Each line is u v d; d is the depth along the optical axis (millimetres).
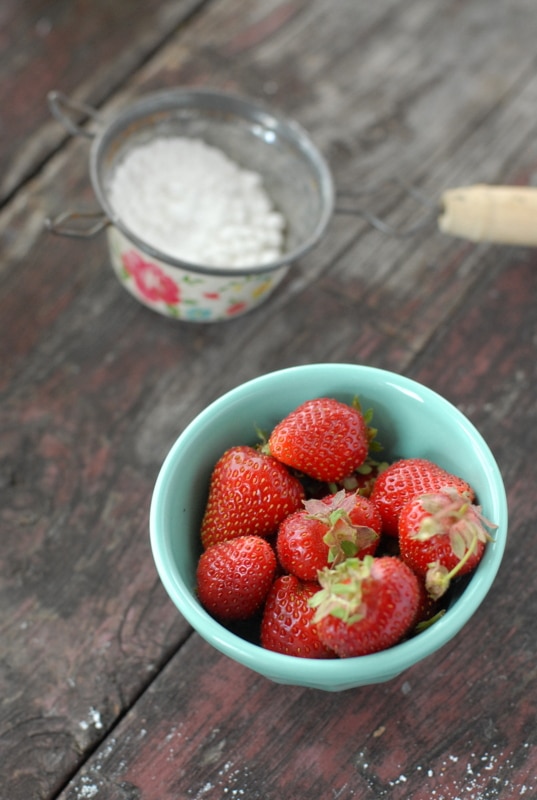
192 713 507
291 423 470
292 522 458
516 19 703
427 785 493
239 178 629
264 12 699
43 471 562
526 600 529
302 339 601
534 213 587
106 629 525
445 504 438
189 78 677
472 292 613
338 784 493
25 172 637
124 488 559
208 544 478
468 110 671
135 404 581
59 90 663
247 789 493
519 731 503
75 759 500
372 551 458
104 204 545
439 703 508
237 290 575
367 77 682
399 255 624
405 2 706
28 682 514
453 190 613
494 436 570
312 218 598
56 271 613
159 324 603
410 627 448
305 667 428
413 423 488
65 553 543
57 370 588
